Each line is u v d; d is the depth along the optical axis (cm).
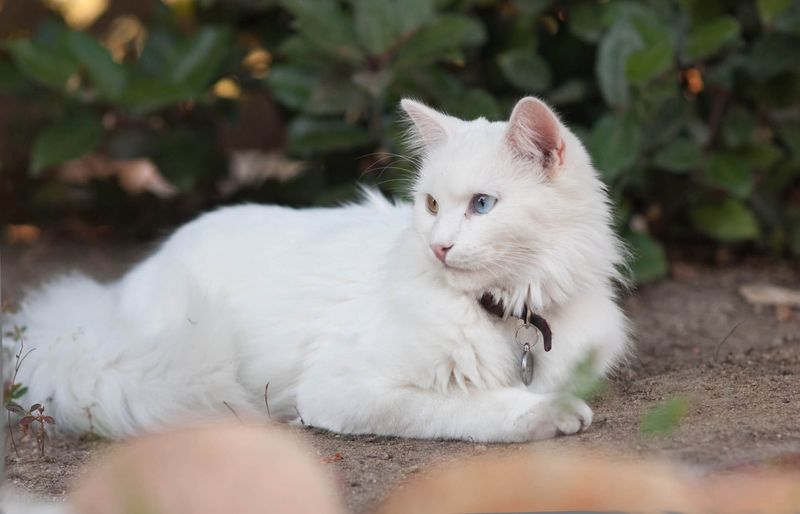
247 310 512
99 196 913
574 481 350
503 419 409
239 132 1046
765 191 823
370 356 445
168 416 487
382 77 689
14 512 370
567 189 433
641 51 655
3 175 955
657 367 550
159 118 884
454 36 689
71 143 799
